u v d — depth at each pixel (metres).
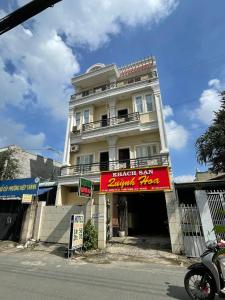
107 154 17.33
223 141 9.89
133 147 16.11
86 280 5.56
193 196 12.45
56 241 11.43
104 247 9.93
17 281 5.46
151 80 16.67
